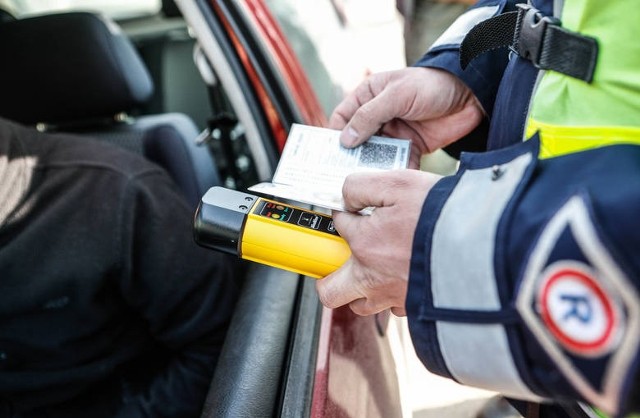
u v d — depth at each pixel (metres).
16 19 1.80
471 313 0.47
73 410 1.06
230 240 0.68
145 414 1.04
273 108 1.17
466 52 0.73
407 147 0.80
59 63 1.78
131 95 1.86
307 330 0.85
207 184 1.56
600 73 0.49
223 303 1.03
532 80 0.60
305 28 1.38
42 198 0.93
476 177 0.52
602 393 0.38
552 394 0.44
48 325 0.95
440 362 0.53
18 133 0.97
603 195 0.40
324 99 1.28
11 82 1.79
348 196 0.61
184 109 2.55
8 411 1.06
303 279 0.99
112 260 0.93
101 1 2.74
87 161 0.98
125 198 0.94
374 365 0.89
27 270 0.91
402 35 1.90
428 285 0.51
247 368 0.82
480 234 0.47
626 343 0.36
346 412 0.74
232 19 1.13
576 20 0.51
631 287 0.36
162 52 2.59
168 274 0.96
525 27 0.57
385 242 0.57
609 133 0.49
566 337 0.39
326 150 0.80
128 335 1.06
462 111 0.86
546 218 0.42
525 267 0.42
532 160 0.47
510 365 0.46
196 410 1.05
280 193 0.69
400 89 0.80
